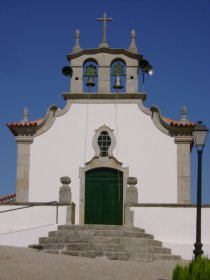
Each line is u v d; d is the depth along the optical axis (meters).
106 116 26.14
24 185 25.72
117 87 26.50
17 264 16.34
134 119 26.03
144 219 22.64
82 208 25.38
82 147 25.97
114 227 21.75
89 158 25.86
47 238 21.05
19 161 25.94
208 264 14.03
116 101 26.22
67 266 16.66
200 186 17.38
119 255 19.33
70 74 26.62
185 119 25.89
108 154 25.78
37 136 26.12
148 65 26.17
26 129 26.14
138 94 26.16
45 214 22.81
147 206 22.72
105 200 25.48
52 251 19.88
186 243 22.22
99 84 26.38
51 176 25.77
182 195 25.22
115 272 16.45
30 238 22.61
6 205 22.97
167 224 22.50
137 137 25.88
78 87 26.42
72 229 21.75
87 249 19.91
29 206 22.91
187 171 25.38
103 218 25.34
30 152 26.00
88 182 25.72
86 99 26.31
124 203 25.06
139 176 25.55
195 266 13.99
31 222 22.80
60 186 25.64
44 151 26.00
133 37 26.72
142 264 18.28
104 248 19.92
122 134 25.94
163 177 25.44
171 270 17.36
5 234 22.70
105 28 26.92
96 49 26.62
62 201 23.03
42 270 15.88
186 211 22.53
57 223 22.70
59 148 26.00
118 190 25.52
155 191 25.36
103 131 26.05
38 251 19.72
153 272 16.88
